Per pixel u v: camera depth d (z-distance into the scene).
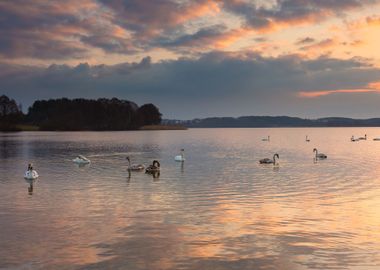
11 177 47.56
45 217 27.16
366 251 20.80
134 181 43.94
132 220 26.36
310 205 30.97
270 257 19.98
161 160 70.62
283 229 24.41
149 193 36.12
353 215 27.78
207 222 25.91
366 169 56.19
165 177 47.31
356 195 35.28
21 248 21.05
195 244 21.73
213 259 19.70
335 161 69.06
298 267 18.81
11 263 19.12
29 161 67.94
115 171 53.62
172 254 20.31
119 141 143.38
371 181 44.00
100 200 32.88
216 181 43.78
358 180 44.78
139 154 84.75
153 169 52.19
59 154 83.06
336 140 167.00
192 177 47.25
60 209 29.53
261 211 28.91
